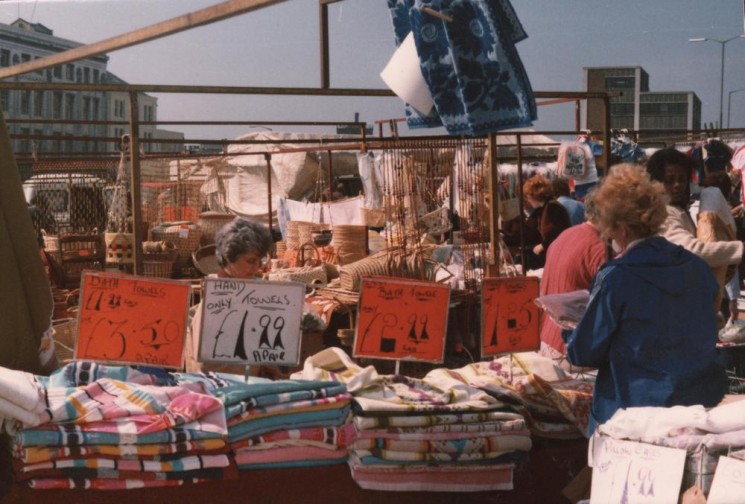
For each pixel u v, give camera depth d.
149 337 3.00
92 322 2.95
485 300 3.43
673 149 4.25
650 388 2.85
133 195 3.86
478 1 3.68
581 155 9.41
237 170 18.25
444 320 3.29
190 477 2.75
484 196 5.54
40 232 8.07
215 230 8.85
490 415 3.09
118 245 7.17
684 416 2.50
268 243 3.83
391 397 3.10
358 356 3.23
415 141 5.42
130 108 3.84
